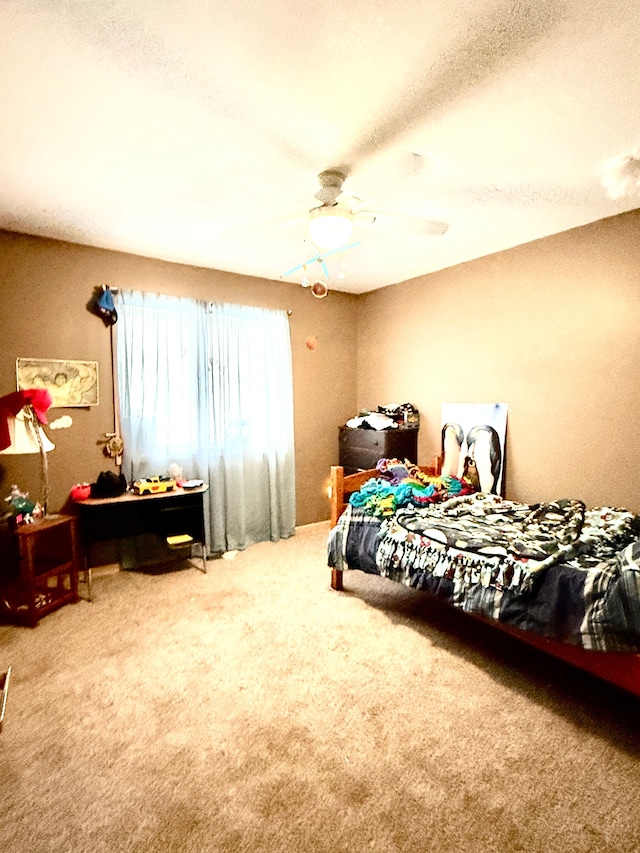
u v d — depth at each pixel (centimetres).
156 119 177
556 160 210
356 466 439
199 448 379
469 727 185
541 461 323
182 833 139
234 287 399
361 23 131
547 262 313
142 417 354
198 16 128
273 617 277
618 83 156
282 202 255
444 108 171
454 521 267
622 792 154
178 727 184
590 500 297
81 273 327
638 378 271
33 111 172
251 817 145
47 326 316
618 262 277
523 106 170
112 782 158
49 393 302
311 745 175
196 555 386
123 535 327
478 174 223
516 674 221
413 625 268
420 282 410
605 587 180
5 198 250
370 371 470
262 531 423
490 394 356
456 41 138
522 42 138
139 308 350
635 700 202
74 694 204
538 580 198
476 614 218
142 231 301
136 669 223
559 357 310
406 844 136
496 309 348
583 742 177
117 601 299
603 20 129
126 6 125
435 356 401
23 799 151
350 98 164
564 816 145
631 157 208
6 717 189
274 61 146
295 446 446
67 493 329
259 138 190
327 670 223
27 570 262
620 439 281
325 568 359
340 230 219
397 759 168
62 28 132
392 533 269
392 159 208
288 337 428
